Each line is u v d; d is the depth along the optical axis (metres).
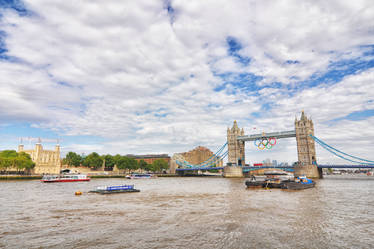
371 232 30.19
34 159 181.88
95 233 29.42
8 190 77.19
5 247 24.73
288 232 30.00
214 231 30.36
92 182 127.19
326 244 25.89
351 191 80.00
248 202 53.69
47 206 47.44
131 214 40.28
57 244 25.64
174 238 27.59
